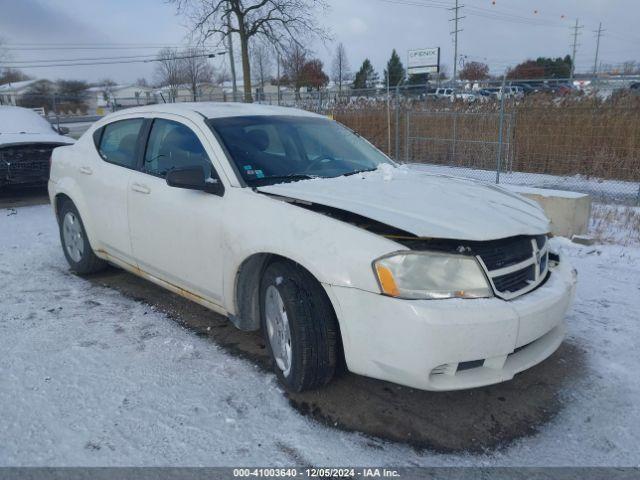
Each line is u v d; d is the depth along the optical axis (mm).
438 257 2740
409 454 2686
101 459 2604
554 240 6457
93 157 4766
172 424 2877
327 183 3496
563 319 3205
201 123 3889
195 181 3465
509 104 12562
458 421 2951
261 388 3234
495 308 2713
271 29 24312
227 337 3904
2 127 9102
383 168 4008
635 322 4152
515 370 2869
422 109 13766
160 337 3893
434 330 2605
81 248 5051
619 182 11008
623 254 5887
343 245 2846
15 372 3369
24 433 2781
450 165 13273
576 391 3240
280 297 3078
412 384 2717
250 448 2705
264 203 3266
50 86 59562
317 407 3053
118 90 59562
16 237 6621
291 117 4375
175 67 45875
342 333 2863
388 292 2695
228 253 3383
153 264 4137
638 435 2830
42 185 8766
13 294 4723
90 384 3248
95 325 4086
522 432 2867
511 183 10945
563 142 11945
